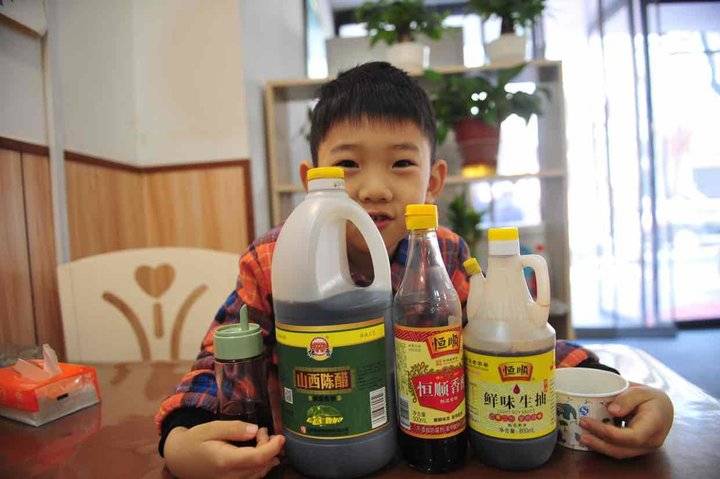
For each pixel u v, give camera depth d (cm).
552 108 183
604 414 45
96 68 144
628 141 290
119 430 58
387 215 60
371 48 206
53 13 121
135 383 77
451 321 40
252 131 174
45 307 114
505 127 184
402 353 41
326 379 38
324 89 70
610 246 301
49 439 56
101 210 143
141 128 172
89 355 109
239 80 168
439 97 175
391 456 42
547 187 194
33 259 111
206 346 56
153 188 173
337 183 42
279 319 40
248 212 170
